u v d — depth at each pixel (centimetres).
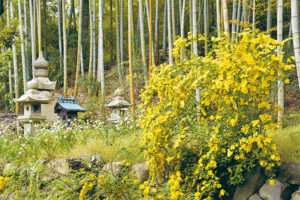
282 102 411
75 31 1284
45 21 1253
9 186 314
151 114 317
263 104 267
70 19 1267
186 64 305
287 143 308
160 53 1184
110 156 368
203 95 298
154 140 302
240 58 258
